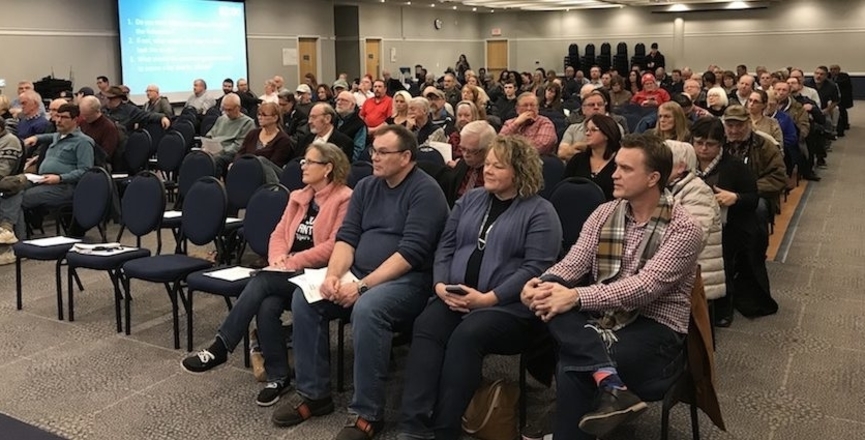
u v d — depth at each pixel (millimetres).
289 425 2723
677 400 2328
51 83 10609
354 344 2623
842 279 4410
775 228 5730
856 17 20031
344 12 18391
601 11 22719
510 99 9711
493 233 2633
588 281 2469
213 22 14484
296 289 2838
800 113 7605
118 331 3680
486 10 22922
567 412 2240
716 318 3680
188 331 3420
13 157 5242
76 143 5316
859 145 10797
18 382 3104
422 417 2461
